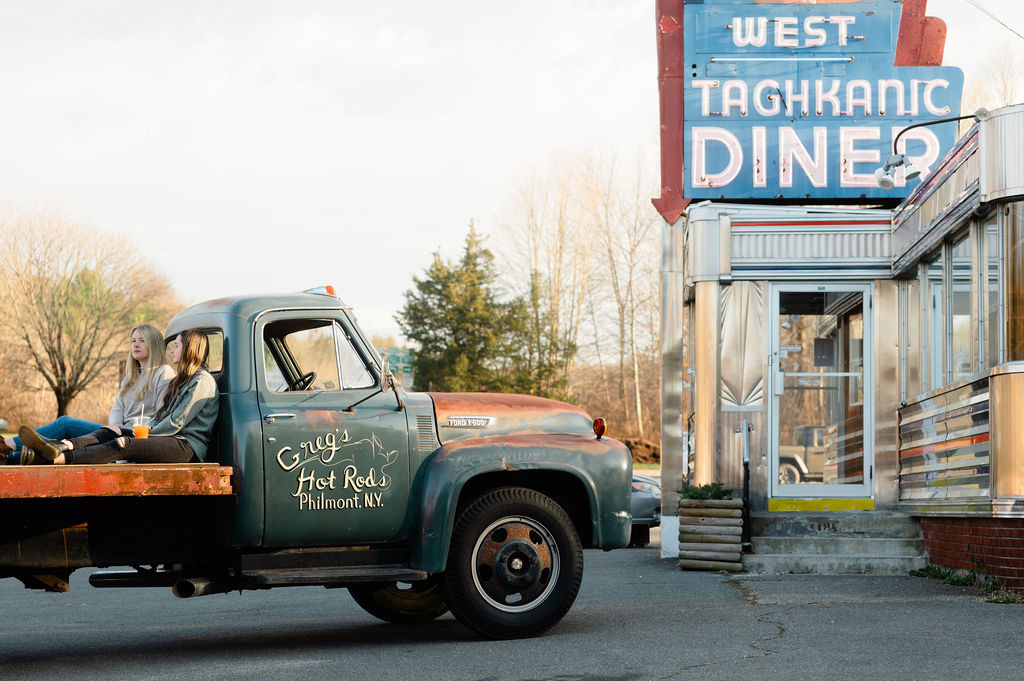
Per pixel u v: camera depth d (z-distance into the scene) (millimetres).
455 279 61000
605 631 7746
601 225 63125
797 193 13805
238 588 7223
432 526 7379
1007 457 9297
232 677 6277
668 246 14805
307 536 7227
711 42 14008
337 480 7301
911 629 7551
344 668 6500
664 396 14789
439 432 7719
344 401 7445
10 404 62656
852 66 13867
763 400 12953
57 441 6621
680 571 12133
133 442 6770
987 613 8312
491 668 6406
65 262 62438
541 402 8281
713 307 13062
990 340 9711
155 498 7008
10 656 7348
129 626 8992
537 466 7684
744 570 11891
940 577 10875
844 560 11711
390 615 8742
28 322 62156
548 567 7641
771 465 12891
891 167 12031
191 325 7668
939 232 10805
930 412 11344
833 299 13109
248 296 7461
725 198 13930
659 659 6551
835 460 12883
